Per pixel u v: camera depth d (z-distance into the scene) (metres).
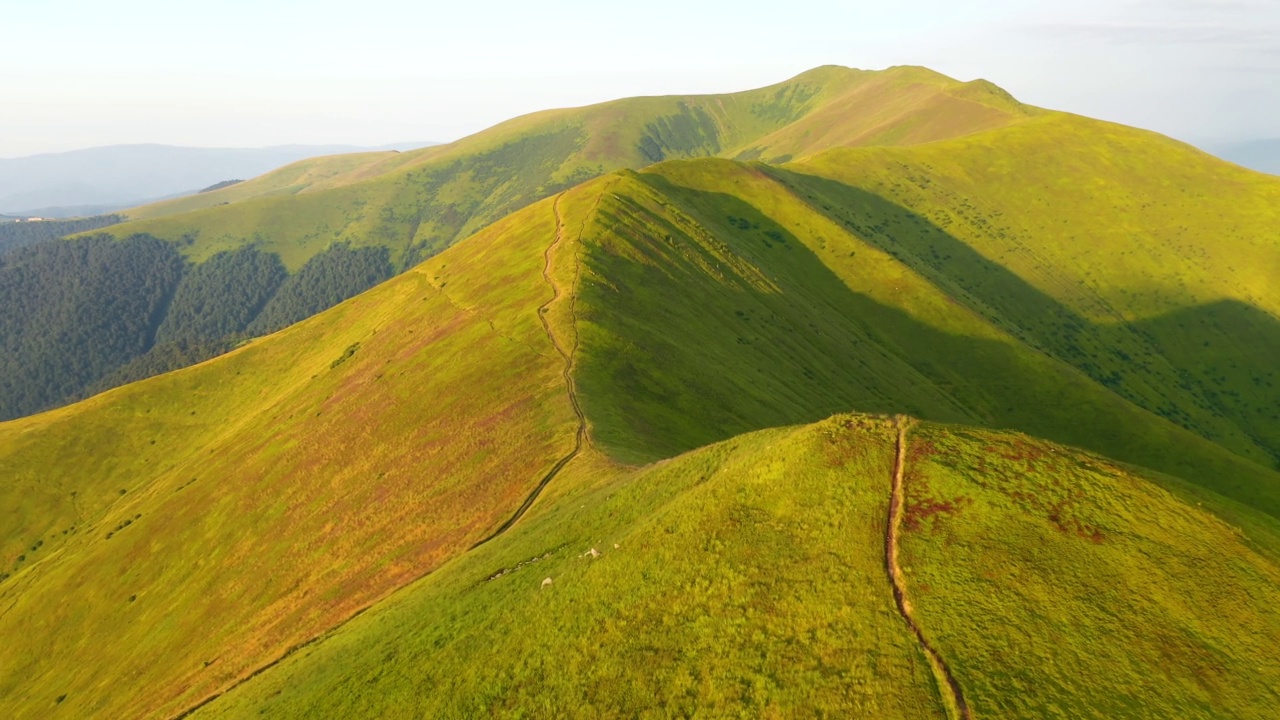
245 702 47.12
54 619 97.06
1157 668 24.11
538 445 66.94
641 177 171.38
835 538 30.64
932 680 23.94
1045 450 33.56
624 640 29.84
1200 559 28.16
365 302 165.50
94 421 155.38
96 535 117.31
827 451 35.12
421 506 68.56
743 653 27.05
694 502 36.25
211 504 101.00
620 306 104.75
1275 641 25.11
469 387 88.19
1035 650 24.62
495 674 31.42
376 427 93.12
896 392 133.75
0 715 84.06
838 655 25.66
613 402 76.88
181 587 88.31
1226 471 130.25
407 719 31.61
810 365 124.69
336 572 67.88
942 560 28.41
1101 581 27.22
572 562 37.75
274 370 161.25
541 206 153.50
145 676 73.00
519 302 108.19
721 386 93.88
